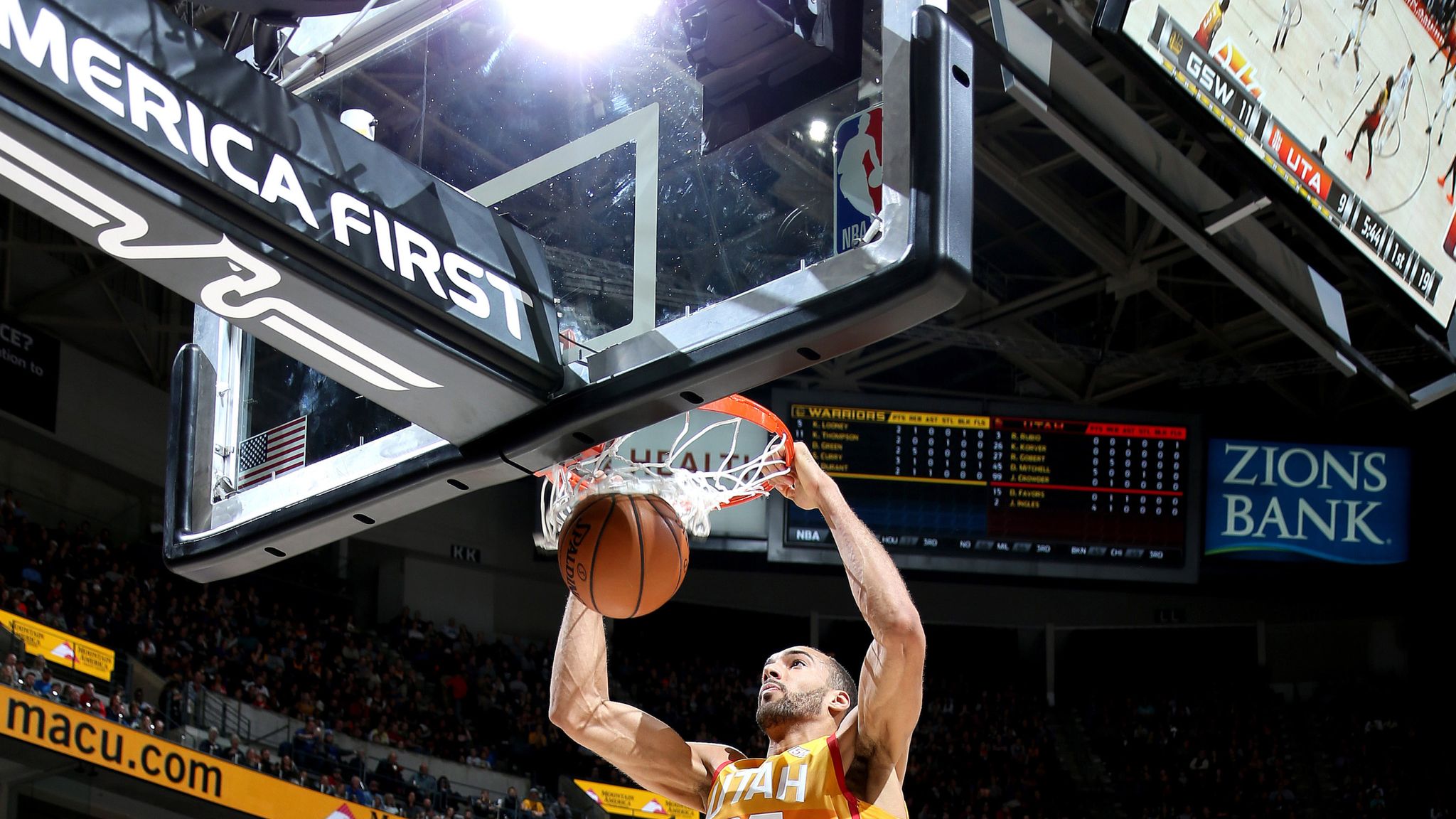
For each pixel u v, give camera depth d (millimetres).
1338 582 19875
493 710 18922
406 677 18719
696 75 2898
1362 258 5758
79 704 12883
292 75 3787
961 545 17484
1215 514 19125
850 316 2443
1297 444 19391
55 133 2301
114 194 2408
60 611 14531
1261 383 21406
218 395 3643
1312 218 5512
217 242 2520
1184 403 21734
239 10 3539
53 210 2494
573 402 2805
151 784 12938
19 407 16828
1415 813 20219
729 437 10391
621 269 2877
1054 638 23625
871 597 2834
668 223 2854
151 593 16359
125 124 2361
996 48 5180
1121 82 15609
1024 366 20516
